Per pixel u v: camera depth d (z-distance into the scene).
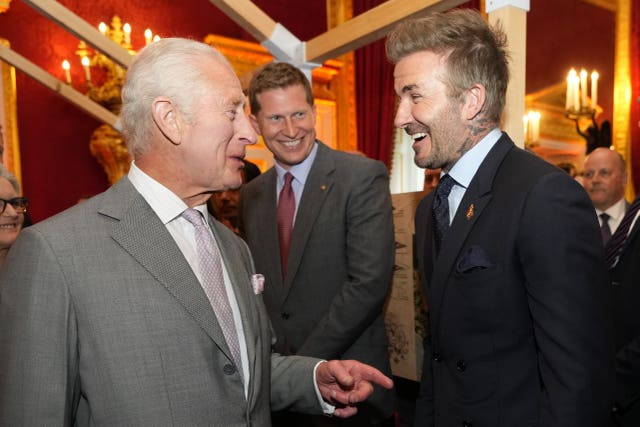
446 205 1.29
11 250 0.96
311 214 1.86
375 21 2.08
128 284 0.95
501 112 1.22
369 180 1.84
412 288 2.27
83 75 5.39
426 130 1.21
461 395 1.18
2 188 1.73
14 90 5.10
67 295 0.91
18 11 5.15
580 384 0.96
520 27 1.68
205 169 1.05
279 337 1.88
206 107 1.02
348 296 1.73
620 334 1.55
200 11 5.95
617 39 7.41
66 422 0.90
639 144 7.28
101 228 0.98
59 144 5.38
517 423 1.10
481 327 1.13
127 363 0.93
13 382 0.88
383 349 1.91
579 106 5.42
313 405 1.25
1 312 0.92
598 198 3.20
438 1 1.81
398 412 2.63
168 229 1.07
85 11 5.36
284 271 1.93
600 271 1.02
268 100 1.88
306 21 6.52
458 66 1.15
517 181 1.10
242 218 2.16
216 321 1.01
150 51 1.04
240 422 1.02
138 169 1.08
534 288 1.03
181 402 0.95
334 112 6.75
